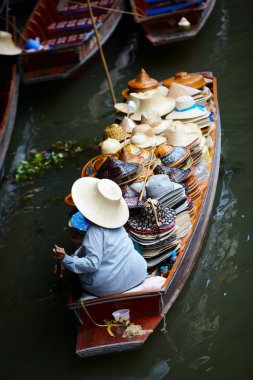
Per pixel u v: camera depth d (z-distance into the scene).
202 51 11.59
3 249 6.75
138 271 4.58
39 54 10.34
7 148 8.62
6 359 5.07
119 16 13.14
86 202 4.53
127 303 4.55
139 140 5.98
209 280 5.55
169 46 11.97
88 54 10.98
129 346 4.38
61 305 5.63
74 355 4.92
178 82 7.68
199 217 5.55
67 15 13.09
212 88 8.38
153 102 6.94
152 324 4.53
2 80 10.74
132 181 5.17
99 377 4.67
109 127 6.41
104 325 4.55
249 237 6.06
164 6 11.56
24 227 7.09
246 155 7.66
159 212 4.77
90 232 4.47
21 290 5.97
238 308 5.17
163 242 4.80
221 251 5.92
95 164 5.72
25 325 5.45
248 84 9.82
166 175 5.12
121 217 4.58
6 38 9.20
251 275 5.54
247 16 12.82
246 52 11.13
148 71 11.23
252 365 4.56
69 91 11.00
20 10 17.91
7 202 7.71
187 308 5.25
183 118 6.64
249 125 8.45
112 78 11.23
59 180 7.99
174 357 4.74
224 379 4.48
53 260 6.36
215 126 7.14
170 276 4.66
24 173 8.23
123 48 12.61
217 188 6.96
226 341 4.84
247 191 6.84
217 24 12.70
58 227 6.93
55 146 8.95
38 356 5.02
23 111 10.55
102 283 4.46
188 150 5.73
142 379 4.58
